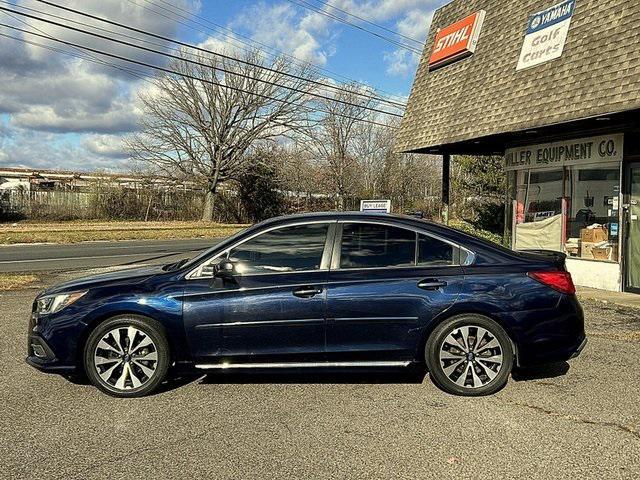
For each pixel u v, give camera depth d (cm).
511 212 1366
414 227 536
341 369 516
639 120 995
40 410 480
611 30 978
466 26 1407
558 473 365
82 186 3891
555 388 532
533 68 1141
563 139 1191
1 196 3528
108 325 512
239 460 386
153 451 400
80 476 363
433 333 511
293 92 4044
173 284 521
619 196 1066
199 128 3975
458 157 2508
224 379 565
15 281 1253
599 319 839
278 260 529
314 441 416
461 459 386
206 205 4094
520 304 509
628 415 464
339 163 4484
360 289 511
